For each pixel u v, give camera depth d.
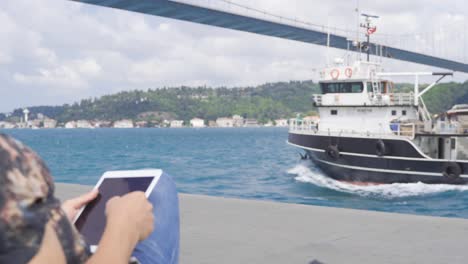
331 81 28.75
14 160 1.02
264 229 5.37
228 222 5.75
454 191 24.50
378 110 27.55
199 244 4.79
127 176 1.69
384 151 25.55
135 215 1.25
